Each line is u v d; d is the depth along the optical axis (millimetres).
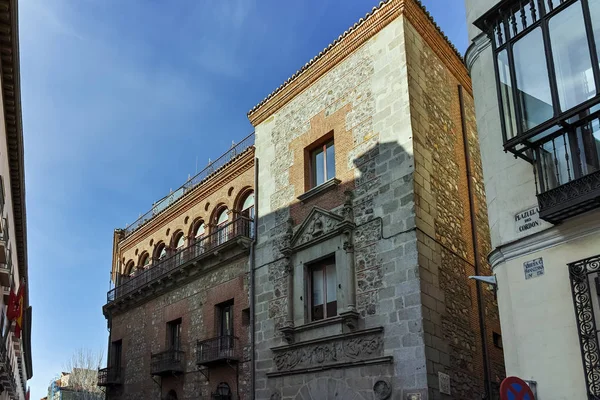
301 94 20578
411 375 14094
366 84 18141
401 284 15062
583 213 9961
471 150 19453
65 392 56312
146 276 27766
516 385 8906
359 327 15750
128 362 27219
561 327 9945
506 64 11406
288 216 19422
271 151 21172
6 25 12914
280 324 18188
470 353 15703
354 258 16547
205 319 22203
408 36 17688
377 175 16781
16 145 18281
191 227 26109
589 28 9945
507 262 11148
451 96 19344
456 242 16844
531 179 11055
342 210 17266
